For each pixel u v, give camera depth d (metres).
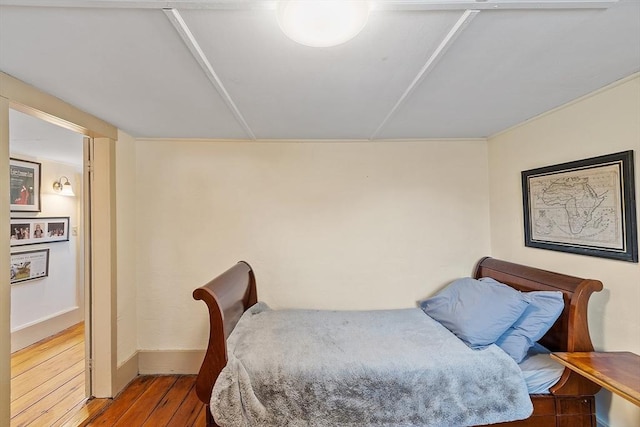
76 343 3.45
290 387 1.70
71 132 2.59
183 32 1.19
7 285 1.53
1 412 1.50
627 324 1.70
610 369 1.47
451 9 1.06
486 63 1.46
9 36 1.21
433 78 1.61
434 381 1.72
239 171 2.81
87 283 2.42
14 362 3.00
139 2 1.01
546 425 1.73
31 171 3.52
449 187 2.88
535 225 2.32
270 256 2.82
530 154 2.38
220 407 1.64
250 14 1.08
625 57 1.44
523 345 1.86
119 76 1.56
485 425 1.75
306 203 2.84
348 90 1.74
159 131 2.57
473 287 2.36
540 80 1.67
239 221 2.81
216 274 2.79
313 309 2.77
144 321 2.76
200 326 2.77
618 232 1.72
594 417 1.73
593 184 1.86
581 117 1.95
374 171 2.86
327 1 0.96
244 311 2.49
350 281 2.84
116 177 2.48
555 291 1.92
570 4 1.05
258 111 2.08
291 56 1.37
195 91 1.75
